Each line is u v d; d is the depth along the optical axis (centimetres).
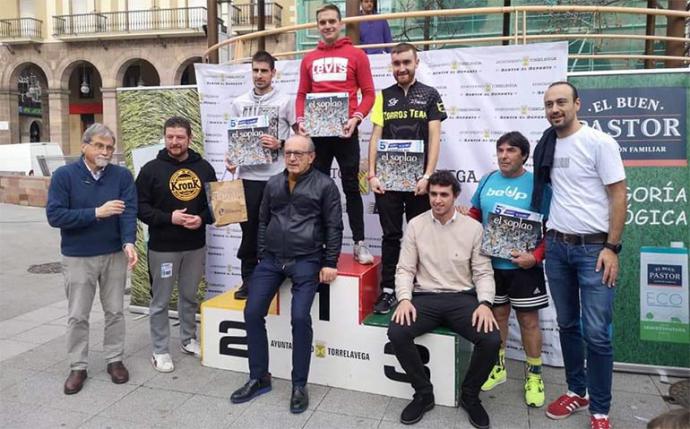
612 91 393
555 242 317
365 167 457
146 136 527
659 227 389
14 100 2917
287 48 2188
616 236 295
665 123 385
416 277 355
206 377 388
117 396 359
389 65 450
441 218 345
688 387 371
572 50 917
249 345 355
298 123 390
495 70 418
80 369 372
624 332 398
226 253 510
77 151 3058
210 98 506
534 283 344
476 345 319
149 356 427
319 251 360
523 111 414
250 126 411
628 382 381
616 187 292
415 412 322
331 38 381
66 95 2847
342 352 366
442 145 434
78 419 329
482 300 329
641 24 883
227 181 397
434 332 337
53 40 2778
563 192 311
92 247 365
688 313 386
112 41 2692
